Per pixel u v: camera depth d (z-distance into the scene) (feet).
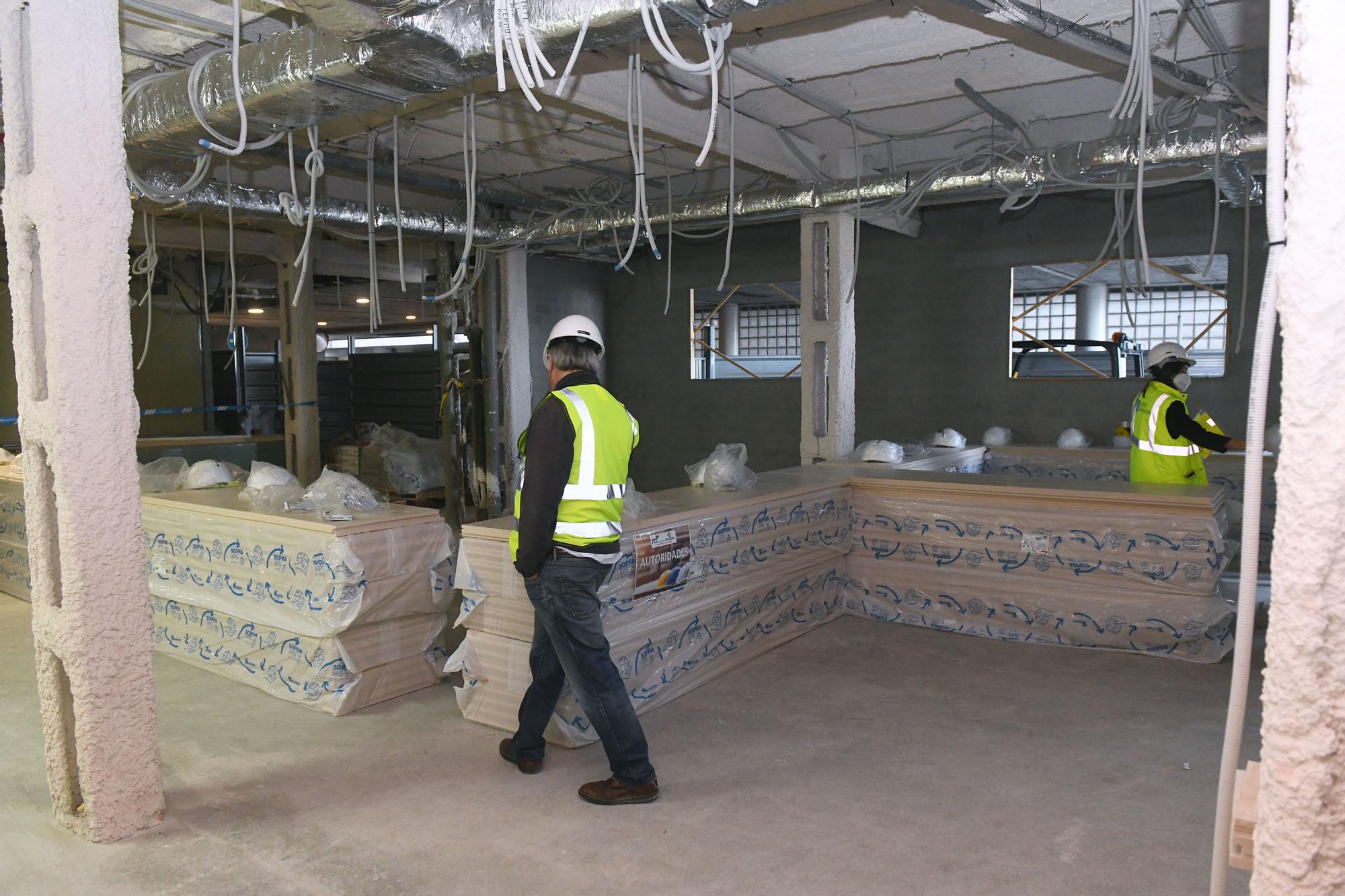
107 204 8.62
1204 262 27.66
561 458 9.18
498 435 28.32
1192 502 14.37
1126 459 23.80
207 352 37.96
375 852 9.00
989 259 27.35
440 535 13.44
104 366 8.74
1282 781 3.57
